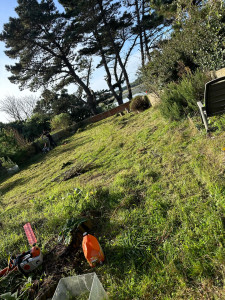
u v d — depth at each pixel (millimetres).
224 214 2484
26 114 51375
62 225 3748
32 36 24672
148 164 4793
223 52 7004
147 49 28172
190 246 2309
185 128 5621
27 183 9641
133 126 9602
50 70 27906
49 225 3916
